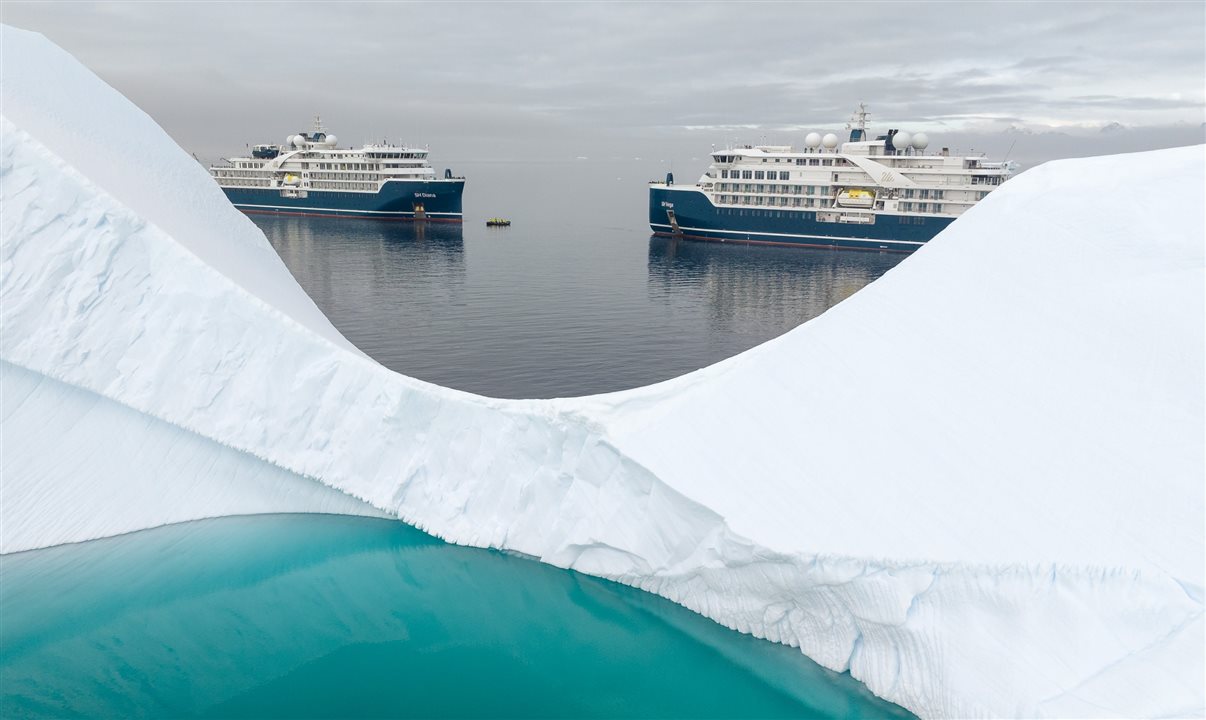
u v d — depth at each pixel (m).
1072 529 15.59
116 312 24.27
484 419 23.97
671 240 116.31
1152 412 16.48
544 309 65.75
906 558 16.27
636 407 21.91
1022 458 16.86
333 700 18.45
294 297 32.56
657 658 19.31
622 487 21.30
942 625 16.05
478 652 20.02
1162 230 18.39
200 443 25.12
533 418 23.00
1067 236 19.25
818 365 20.22
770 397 20.23
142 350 24.44
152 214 26.80
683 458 20.08
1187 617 14.16
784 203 109.25
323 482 25.16
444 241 111.50
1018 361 18.22
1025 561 15.41
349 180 139.62
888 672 17.09
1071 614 14.92
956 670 15.62
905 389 18.91
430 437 24.62
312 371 24.80
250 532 24.86
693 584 20.42
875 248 104.31
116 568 22.98
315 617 21.25
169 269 24.47
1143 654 13.94
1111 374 17.22
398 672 19.39
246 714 17.98
